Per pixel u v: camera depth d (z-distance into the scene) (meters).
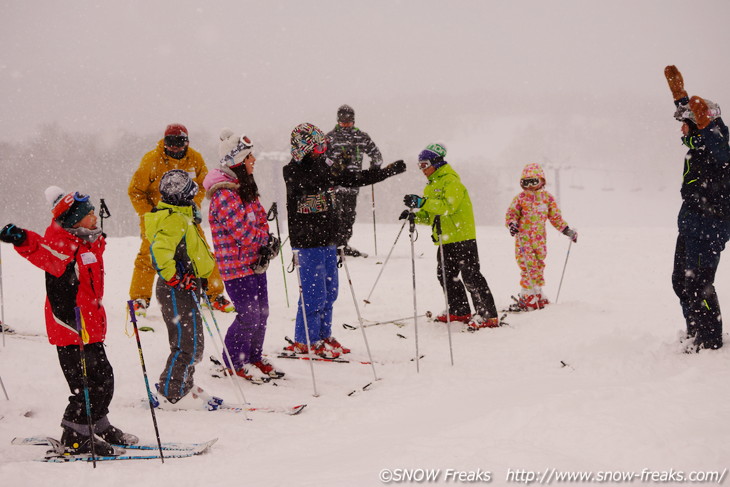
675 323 10.60
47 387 7.74
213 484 5.05
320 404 7.63
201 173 11.26
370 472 4.62
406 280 14.89
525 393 6.91
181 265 7.10
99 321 5.94
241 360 8.50
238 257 8.30
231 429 6.69
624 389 5.65
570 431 4.73
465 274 11.02
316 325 9.48
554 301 13.07
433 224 11.16
